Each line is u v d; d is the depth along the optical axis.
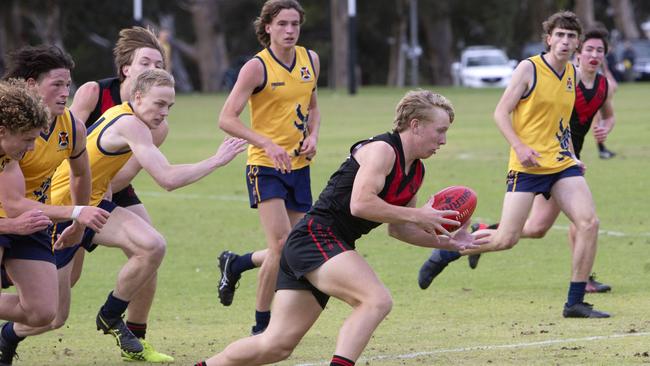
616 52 195.25
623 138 84.56
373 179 21.73
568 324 30.33
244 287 38.09
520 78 32.25
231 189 63.69
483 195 56.66
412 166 22.47
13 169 23.19
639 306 32.69
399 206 22.11
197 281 38.81
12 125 21.67
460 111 120.69
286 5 30.53
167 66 29.52
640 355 26.06
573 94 32.56
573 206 31.72
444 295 35.38
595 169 66.00
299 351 27.88
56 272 24.58
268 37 31.16
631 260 40.22
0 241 23.52
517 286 36.69
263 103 30.70
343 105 137.62
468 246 23.84
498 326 30.34
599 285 35.09
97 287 38.12
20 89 21.94
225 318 32.78
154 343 29.30
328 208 22.41
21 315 24.28
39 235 24.25
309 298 22.34
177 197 60.88
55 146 24.41
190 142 90.12
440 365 25.62
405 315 32.28
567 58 32.19
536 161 31.84
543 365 25.33
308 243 22.20
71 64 24.30
